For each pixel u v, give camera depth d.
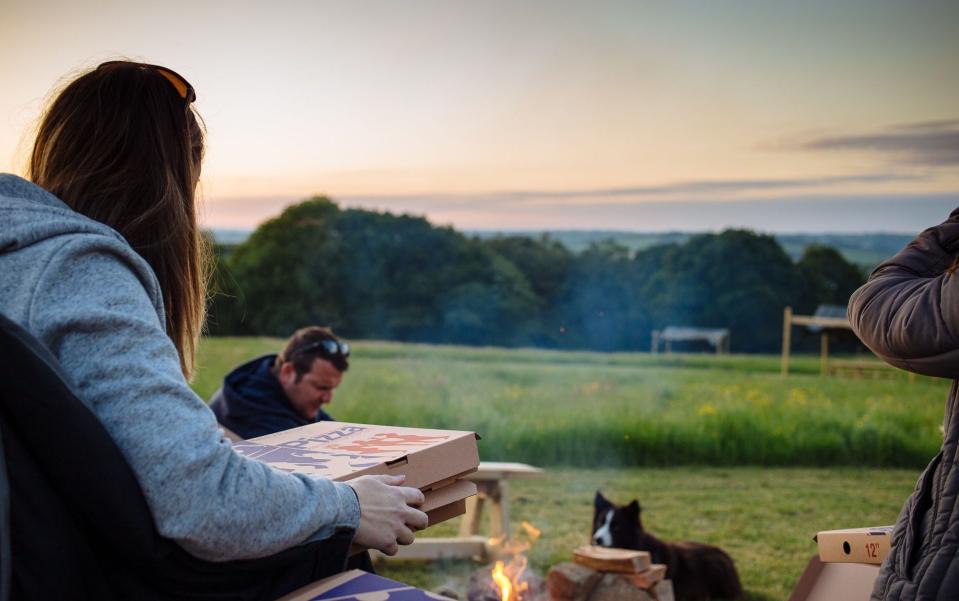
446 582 4.89
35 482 1.20
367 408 10.48
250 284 29.91
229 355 16.17
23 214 1.32
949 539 1.42
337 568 1.45
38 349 1.20
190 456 1.23
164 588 1.30
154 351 1.29
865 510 6.79
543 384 13.76
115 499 1.20
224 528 1.26
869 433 9.02
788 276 25.16
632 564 3.96
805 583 2.27
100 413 1.23
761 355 24.20
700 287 25.70
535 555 5.49
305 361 4.02
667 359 19.88
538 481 8.06
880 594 1.53
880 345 1.52
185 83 1.64
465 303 29.64
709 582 4.69
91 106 1.54
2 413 1.20
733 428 9.23
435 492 1.73
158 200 1.53
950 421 1.50
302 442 1.91
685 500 7.22
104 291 1.29
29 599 1.19
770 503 7.07
